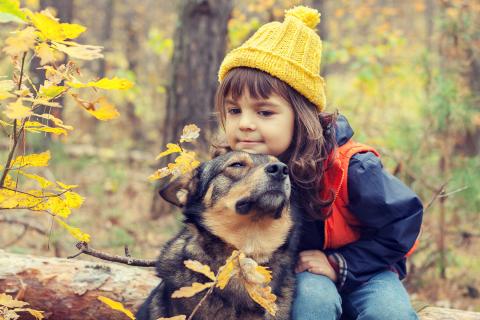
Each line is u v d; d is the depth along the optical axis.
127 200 10.30
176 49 9.59
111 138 16.25
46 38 2.67
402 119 9.23
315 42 3.96
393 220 3.69
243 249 3.71
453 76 8.18
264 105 3.74
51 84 2.90
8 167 3.11
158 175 3.32
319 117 3.96
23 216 7.58
